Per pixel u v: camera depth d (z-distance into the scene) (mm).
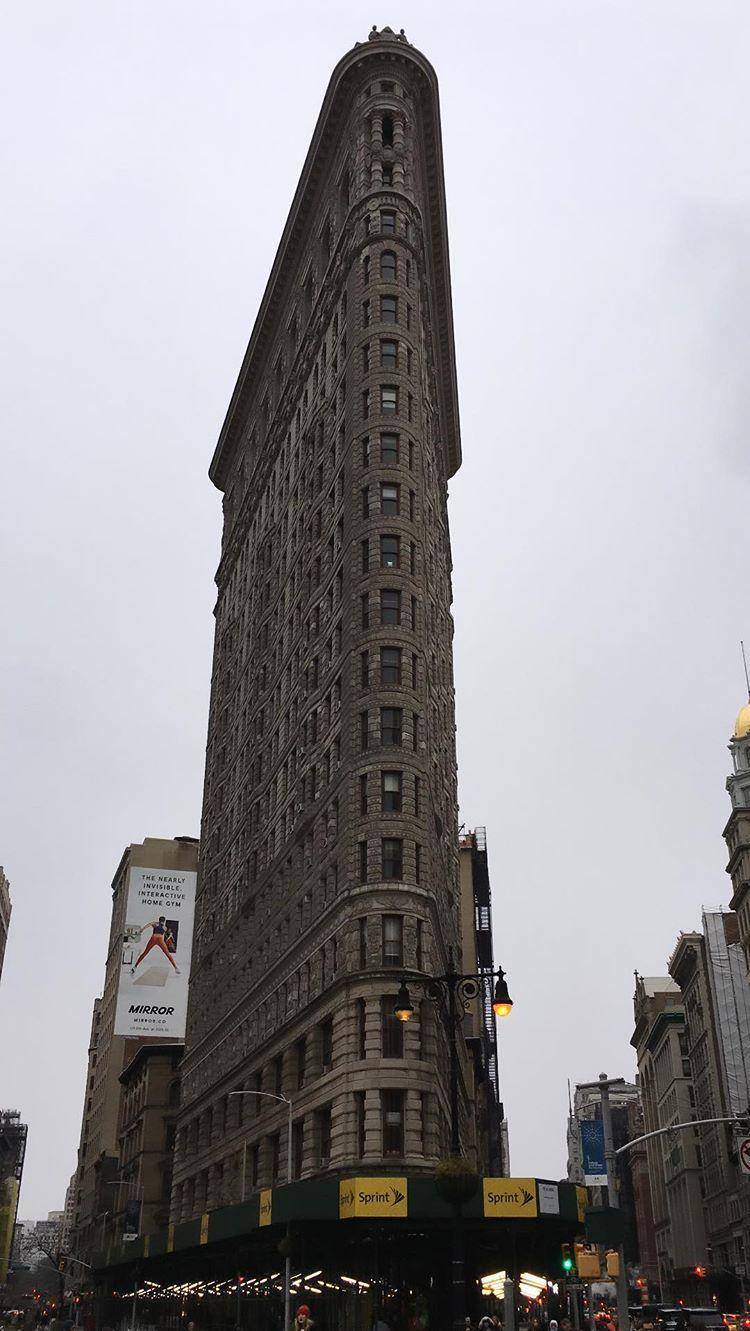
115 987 187125
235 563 122188
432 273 98125
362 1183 47031
